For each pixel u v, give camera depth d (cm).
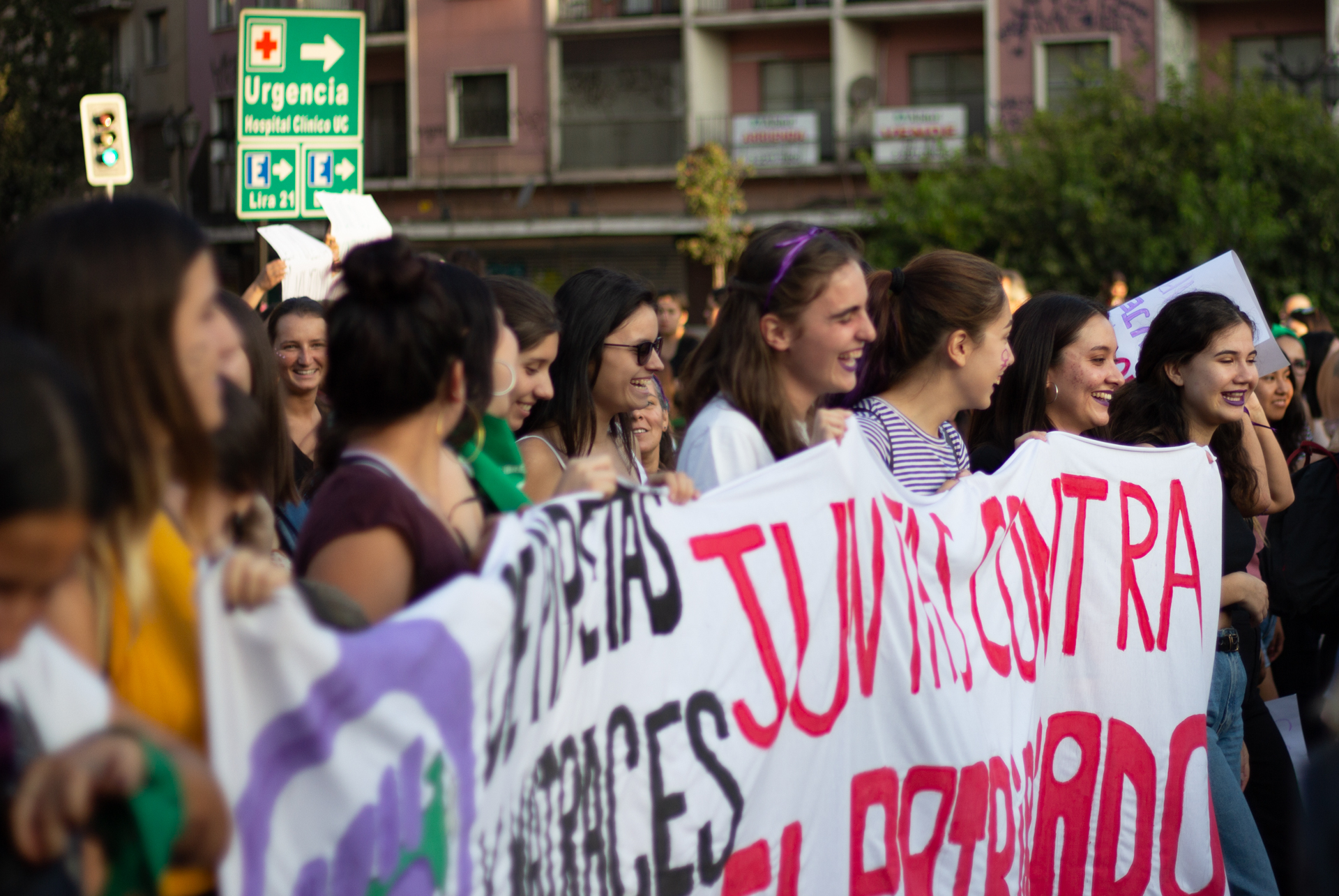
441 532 206
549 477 322
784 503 272
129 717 143
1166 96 2427
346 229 542
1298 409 590
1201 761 378
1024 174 2230
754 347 291
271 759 154
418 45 2947
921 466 338
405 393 207
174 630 163
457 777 177
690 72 2814
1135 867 366
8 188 2684
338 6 2997
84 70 2769
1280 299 2064
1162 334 419
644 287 337
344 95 701
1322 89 2052
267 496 300
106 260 155
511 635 193
